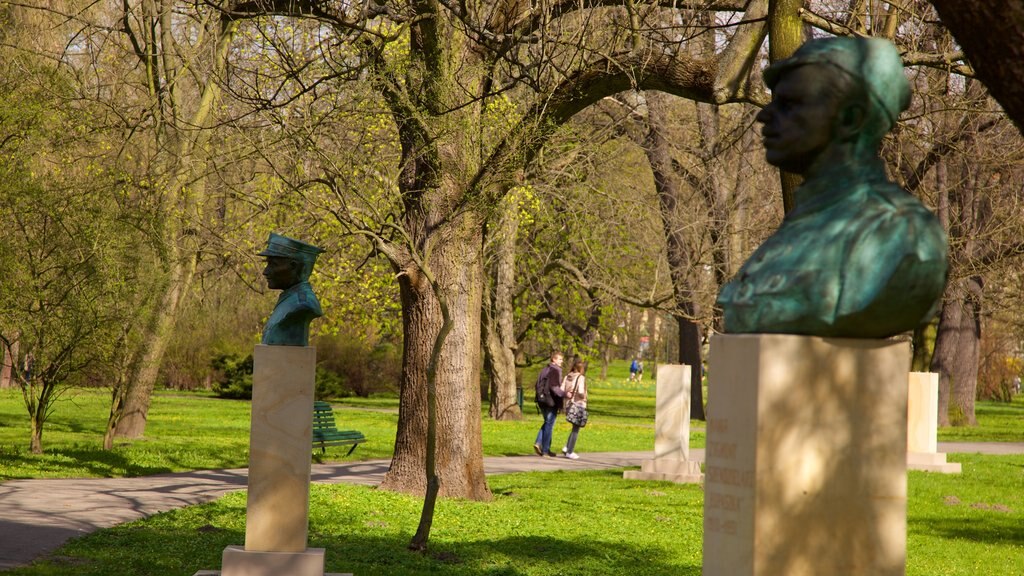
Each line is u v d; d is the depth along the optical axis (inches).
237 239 795.4
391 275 1085.8
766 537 177.6
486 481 605.0
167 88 767.1
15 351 754.8
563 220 1109.7
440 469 552.1
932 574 411.5
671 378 695.7
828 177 187.9
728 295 195.5
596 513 527.5
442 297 413.7
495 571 361.1
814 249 183.0
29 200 618.5
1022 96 162.6
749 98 484.1
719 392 188.5
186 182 690.8
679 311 1010.1
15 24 745.6
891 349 183.2
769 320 184.7
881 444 182.1
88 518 441.1
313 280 1041.5
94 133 704.4
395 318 1240.2
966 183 1005.2
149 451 741.3
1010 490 706.8
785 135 188.2
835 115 184.9
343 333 1722.4
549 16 507.8
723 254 1094.4
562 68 508.1
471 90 523.8
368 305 1144.2
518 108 597.3
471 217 538.0
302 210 626.2
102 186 668.1
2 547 368.2
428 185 528.4
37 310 642.8
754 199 1105.4
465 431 554.3
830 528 179.9
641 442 1042.1
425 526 397.1
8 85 637.3
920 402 832.9
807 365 179.9
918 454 828.6
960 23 165.3
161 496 520.1
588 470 754.2
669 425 696.4
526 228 1180.5
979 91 618.5
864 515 181.0
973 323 1530.5
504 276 1315.2
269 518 324.2
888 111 184.7
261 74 500.4
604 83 511.2
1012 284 1167.6
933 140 636.1
